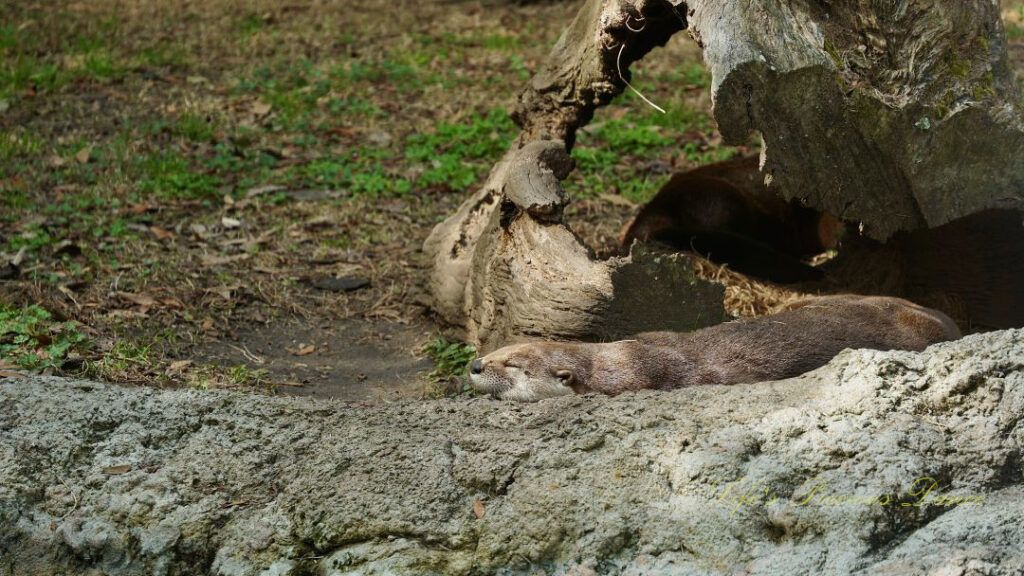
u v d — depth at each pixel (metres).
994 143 6.30
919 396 4.96
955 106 6.21
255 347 8.07
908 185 6.34
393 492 4.92
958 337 6.93
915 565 4.18
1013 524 4.31
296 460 5.22
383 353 8.08
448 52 17.02
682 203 9.82
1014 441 4.70
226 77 15.60
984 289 7.68
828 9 6.30
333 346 8.20
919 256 7.85
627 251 9.18
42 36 16.88
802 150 6.14
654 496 4.73
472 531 4.79
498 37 17.67
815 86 5.95
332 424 5.40
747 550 4.52
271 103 14.41
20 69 14.70
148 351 7.60
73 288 8.70
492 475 4.91
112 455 5.34
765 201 9.78
